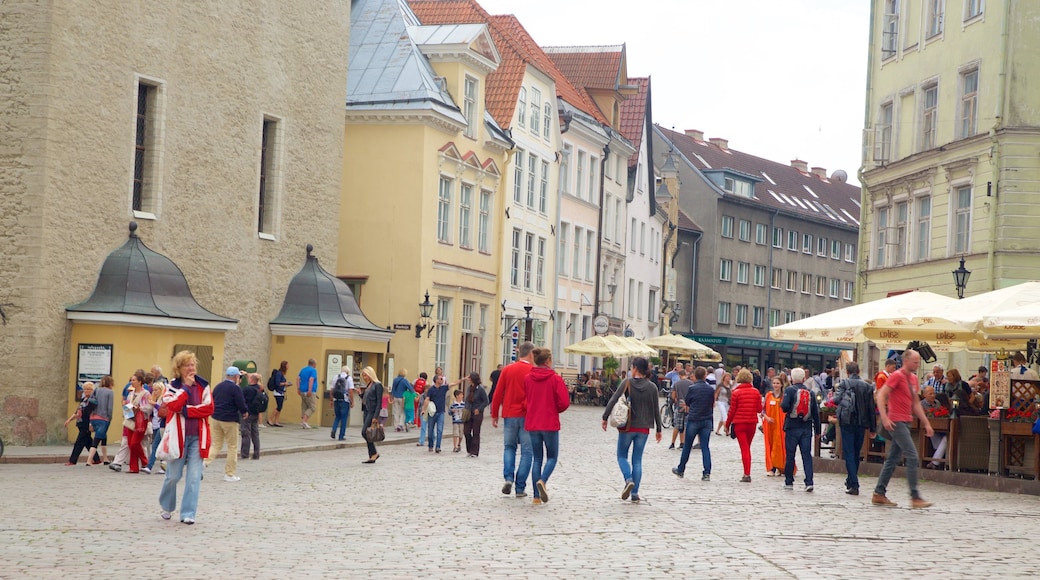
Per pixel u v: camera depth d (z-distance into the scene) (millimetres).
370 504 17500
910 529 15086
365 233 46500
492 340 53406
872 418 20234
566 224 63250
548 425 17891
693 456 30484
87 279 30141
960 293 34656
